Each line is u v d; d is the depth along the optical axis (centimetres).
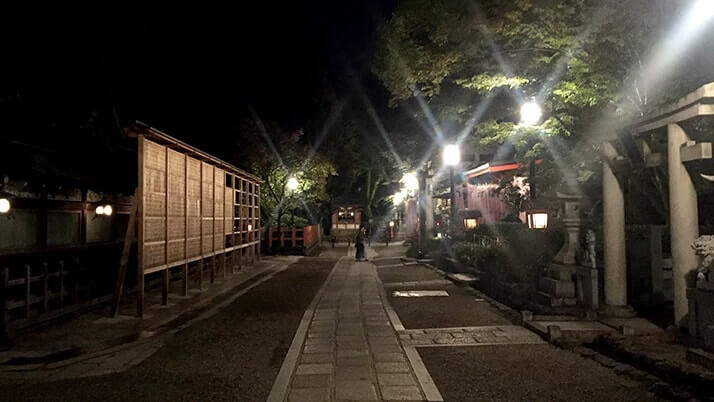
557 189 1088
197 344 862
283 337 906
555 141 1253
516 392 600
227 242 1995
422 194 2672
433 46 1039
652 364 650
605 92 964
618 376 651
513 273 1304
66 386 650
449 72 1084
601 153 929
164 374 695
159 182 1196
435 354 773
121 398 604
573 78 1042
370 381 655
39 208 1135
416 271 2077
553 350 778
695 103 682
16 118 1248
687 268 741
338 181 4219
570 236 1079
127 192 1514
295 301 1322
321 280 1802
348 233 5122
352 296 1403
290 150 3017
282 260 2712
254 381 659
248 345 852
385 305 1238
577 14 860
